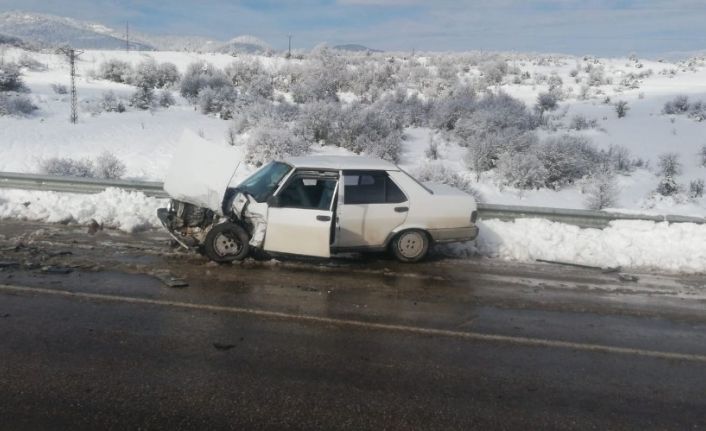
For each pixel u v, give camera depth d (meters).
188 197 7.88
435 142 22.27
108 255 7.99
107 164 15.59
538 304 7.00
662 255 9.27
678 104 29.98
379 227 8.27
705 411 4.55
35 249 8.06
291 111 24.81
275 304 6.46
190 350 5.12
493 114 23.78
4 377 4.47
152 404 4.16
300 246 7.84
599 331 6.21
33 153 17.95
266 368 4.85
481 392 4.65
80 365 4.73
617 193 16.45
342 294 6.96
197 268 7.65
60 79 36.22
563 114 29.70
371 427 4.02
